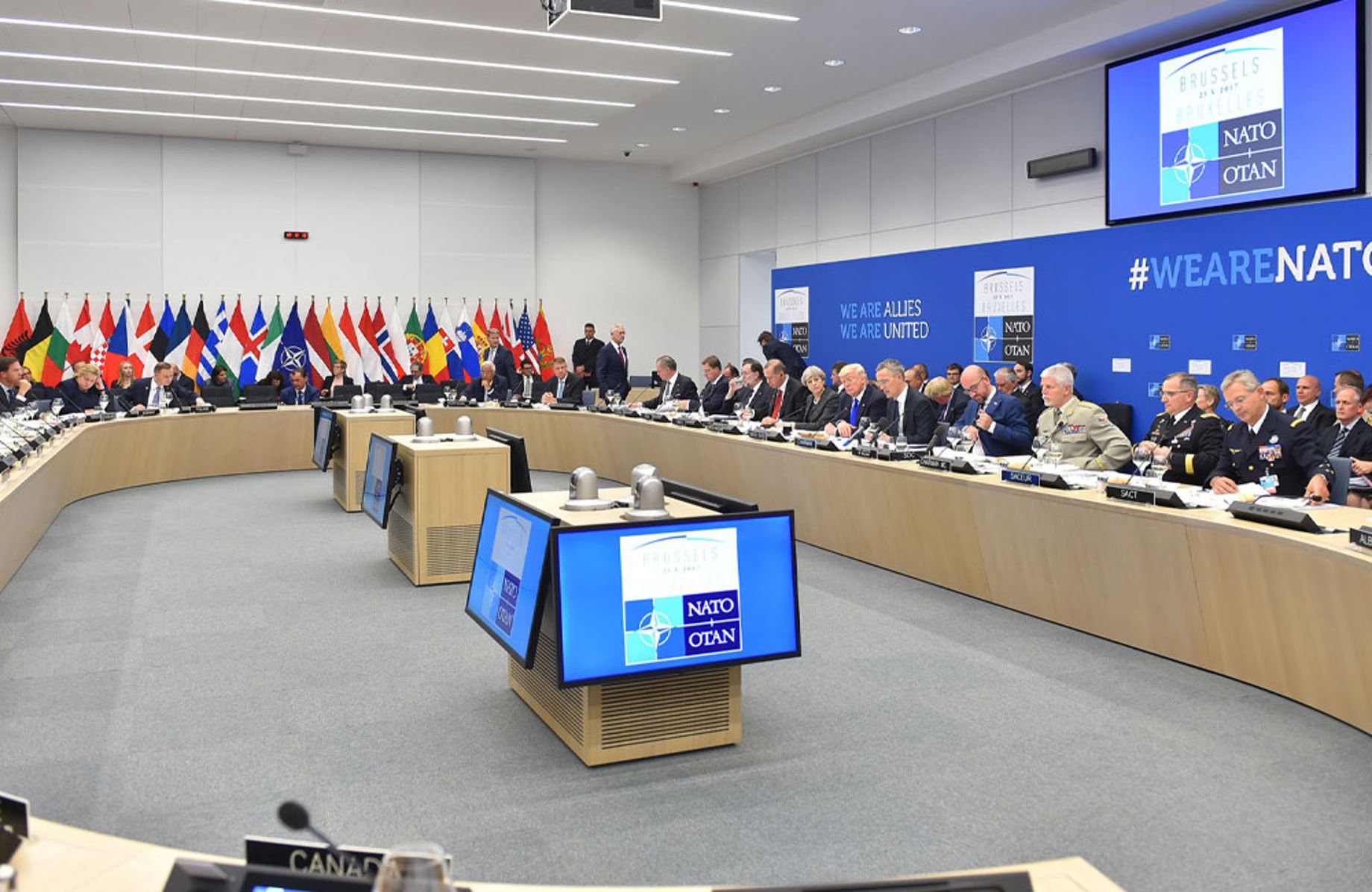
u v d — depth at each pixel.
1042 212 9.94
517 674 4.16
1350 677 3.73
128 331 13.05
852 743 3.67
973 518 5.67
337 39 9.17
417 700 4.14
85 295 12.93
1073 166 9.37
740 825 3.03
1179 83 8.37
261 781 3.35
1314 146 7.45
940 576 6.03
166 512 8.73
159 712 4.00
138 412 10.38
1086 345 9.27
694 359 16.20
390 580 6.31
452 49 9.50
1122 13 8.34
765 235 14.45
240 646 4.91
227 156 13.51
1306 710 3.95
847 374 7.71
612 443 10.40
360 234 14.18
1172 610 4.55
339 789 3.29
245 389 11.62
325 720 3.91
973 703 4.07
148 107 11.68
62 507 8.51
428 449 6.15
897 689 4.25
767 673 4.48
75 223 12.86
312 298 13.97
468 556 6.25
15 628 5.18
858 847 2.89
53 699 4.15
